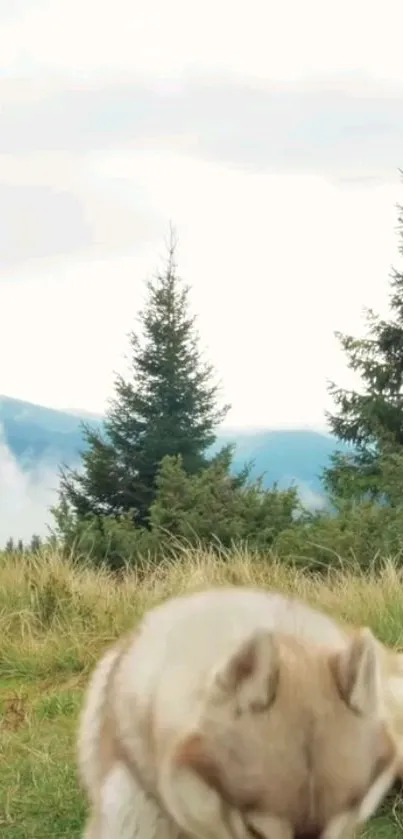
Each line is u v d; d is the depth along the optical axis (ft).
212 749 11.96
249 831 11.62
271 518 57.47
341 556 46.62
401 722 13.23
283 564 43.29
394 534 46.83
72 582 41.22
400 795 20.43
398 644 29.37
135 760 13.47
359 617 32.96
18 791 22.54
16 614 38.45
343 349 92.53
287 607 13.98
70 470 92.63
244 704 11.91
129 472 93.25
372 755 11.99
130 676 13.73
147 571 45.52
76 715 27.58
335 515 51.78
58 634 36.52
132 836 13.65
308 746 11.66
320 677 12.13
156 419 97.91
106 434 97.14
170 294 103.96
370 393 91.25
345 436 91.50
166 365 100.17
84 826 20.83
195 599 14.30
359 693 11.91
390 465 62.08
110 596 39.34
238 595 14.25
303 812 11.43
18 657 34.30
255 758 11.69
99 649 33.94
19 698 30.45
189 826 12.18
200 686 12.67
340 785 11.57
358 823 12.14
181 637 13.51
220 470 61.93
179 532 58.39
